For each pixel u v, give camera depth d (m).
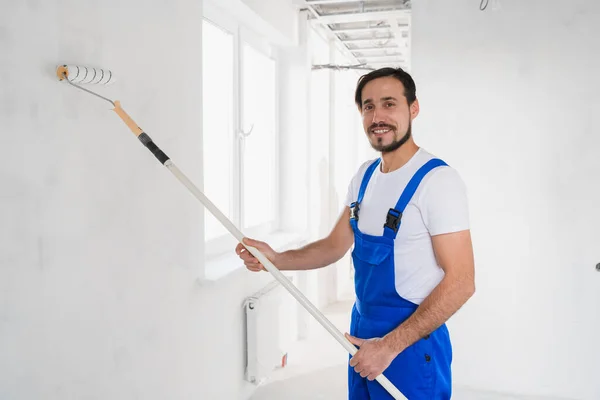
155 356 1.88
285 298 3.53
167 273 1.94
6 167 1.22
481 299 2.88
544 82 2.72
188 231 2.09
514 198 2.79
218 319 2.42
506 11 2.74
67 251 1.42
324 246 1.73
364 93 1.51
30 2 1.27
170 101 1.92
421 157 1.47
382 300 1.46
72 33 1.41
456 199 1.37
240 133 2.92
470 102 2.81
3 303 1.22
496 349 2.88
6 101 1.21
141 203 1.75
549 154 2.74
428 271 1.43
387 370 1.42
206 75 2.62
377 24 4.05
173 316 1.99
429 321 1.33
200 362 2.24
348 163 5.61
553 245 2.77
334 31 4.20
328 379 3.09
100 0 1.52
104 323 1.58
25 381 1.29
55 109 1.36
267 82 3.52
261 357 2.78
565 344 2.80
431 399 1.41
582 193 2.71
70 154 1.42
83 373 1.50
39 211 1.32
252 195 3.31
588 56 2.66
